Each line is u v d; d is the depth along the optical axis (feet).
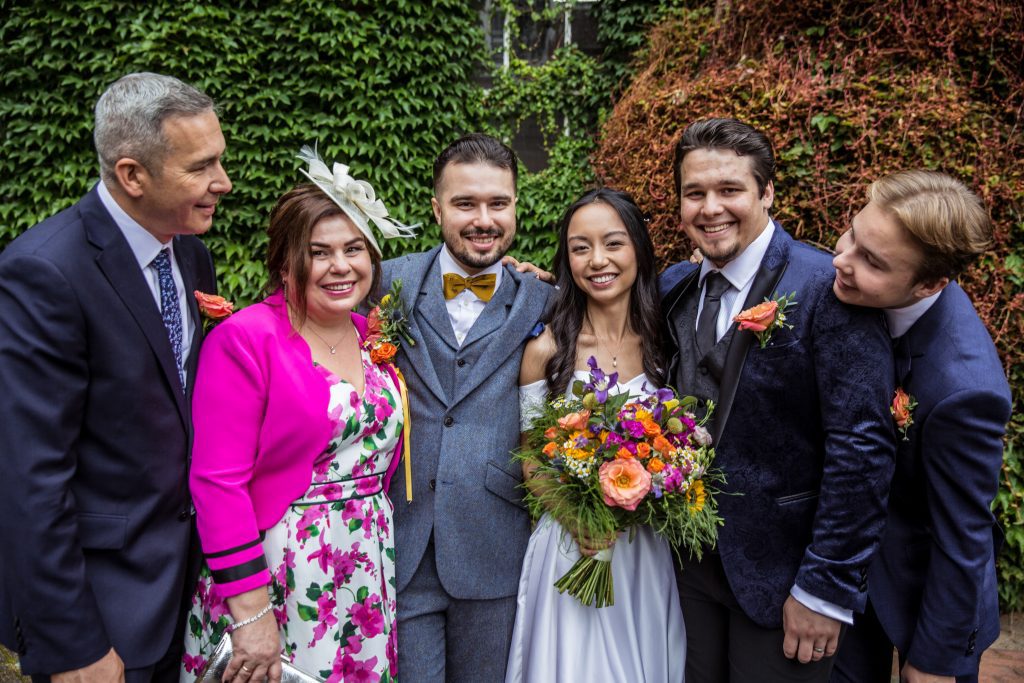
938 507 5.16
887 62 11.06
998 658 10.10
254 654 5.02
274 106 16.30
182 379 5.61
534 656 6.17
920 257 4.58
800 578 5.31
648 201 11.93
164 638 5.18
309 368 5.36
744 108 11.13
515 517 6.57
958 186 4.63
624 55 18.11
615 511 5.84
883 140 10.28
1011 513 10.82
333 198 5.25
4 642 4.93
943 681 5.20
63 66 15.94
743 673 5.84
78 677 4.68
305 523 5.31
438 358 6.55
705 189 5.73
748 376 5.59
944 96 10.34
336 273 5.33
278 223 5.44
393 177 17.04
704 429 5.70
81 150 16.42
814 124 10.64
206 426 5.13
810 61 11.35
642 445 5.61
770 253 5.78
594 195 6.46
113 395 4.99
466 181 6.38
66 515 4.66
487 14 18.76
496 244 6.57
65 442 4.72
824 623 5.24
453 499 6.29
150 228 5.24
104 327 4.92
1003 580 11.27
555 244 17.84
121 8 15.96
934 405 5.12
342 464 5.48
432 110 17.37
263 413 5.24
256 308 5.48
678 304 6.52
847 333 5.14
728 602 5.94
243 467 5.15
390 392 5.88
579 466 5.70
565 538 6.21
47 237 4.91
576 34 18.75
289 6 16.43
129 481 5.11
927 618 5.22
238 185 16.33
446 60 17.35
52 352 4.67
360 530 5.52
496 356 6.53
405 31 17.12
